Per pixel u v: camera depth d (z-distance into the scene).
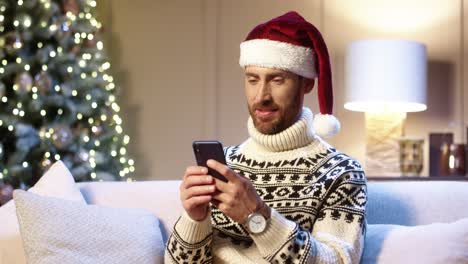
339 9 3.96
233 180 1.53
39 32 3.73
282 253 1.53
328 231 1.64
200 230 1.64
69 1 3.85
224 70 4.16
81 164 3.81
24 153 3.66
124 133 4.28
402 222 1.96
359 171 1.74
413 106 3.52
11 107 3.66
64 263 1.83
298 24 1.74
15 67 3.64
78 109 3.89
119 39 4.30
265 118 1.76
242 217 1.53
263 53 1.71
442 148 3.44
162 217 2.09
